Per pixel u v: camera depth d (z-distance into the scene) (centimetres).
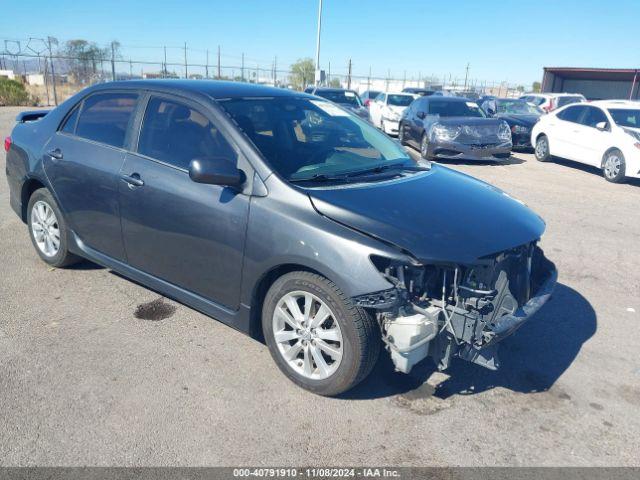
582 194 957
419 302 304
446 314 300
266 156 343
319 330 319
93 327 400
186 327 406
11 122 1616
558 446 297
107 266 438
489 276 316
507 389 349
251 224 329
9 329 391
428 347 311
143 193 383
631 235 701
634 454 293
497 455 288
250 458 277
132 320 413
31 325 399
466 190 381
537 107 1709
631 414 329
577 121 1238
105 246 434
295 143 377
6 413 302
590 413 328
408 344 293
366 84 4534
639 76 3475
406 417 315
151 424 298
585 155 1191
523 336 421
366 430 302
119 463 270
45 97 2805
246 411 313
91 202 427
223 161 329
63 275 488
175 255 378
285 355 338
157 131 392
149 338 388
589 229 722
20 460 269
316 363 324
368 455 283
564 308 475
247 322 349
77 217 448
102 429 293
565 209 833
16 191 514
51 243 491
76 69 2945
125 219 403
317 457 280
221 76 3106
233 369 354
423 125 1316
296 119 401
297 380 334
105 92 442
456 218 329
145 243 395
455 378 358
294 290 323
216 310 366
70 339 382
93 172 418
